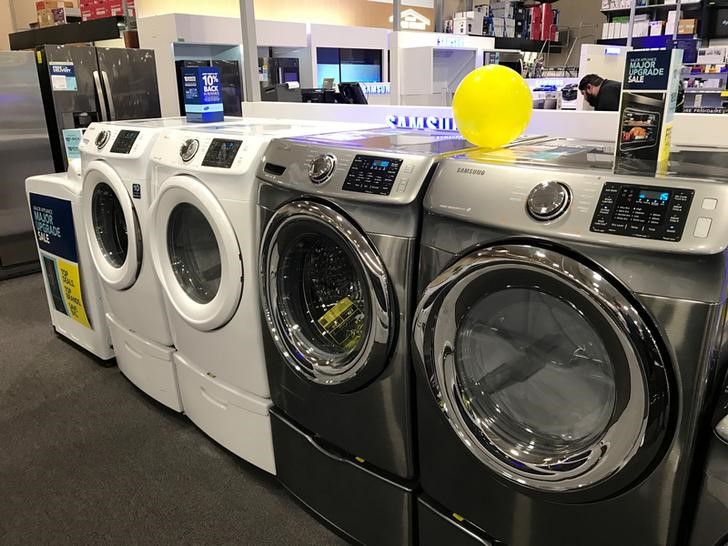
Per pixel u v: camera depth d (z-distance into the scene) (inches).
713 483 42.0
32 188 113.4
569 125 79.8
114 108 189.8
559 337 49.2
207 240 82.4
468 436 52.6
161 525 71.9
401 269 54.6
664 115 49.8
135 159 84.2
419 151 59.2
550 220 43.9
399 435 59.8
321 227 60.0
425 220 52.5
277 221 64.1
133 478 80.7
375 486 63.7
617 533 46.4
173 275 83.8
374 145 64.7
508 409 53.3
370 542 66.9
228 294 72.7
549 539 50.5
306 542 69.0
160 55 218.4
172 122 99.8
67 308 116.0
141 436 90.4
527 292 48.6
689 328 39.2
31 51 169.6
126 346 100.7
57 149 181.5
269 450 77.2
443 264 51.1
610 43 241.3
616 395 43.3
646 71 49.9
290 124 94.8
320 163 60.9
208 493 77.6
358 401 62.3
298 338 68.4
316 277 70.8
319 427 68.1
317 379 64.9
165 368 92.0
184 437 90.0
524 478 49.3
